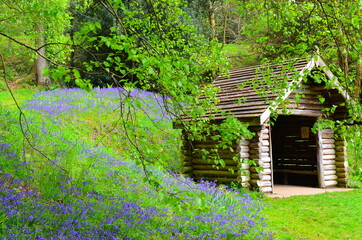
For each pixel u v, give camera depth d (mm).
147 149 4062
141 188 8969
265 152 12570
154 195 8367
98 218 6395
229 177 12969
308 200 11320
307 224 8703
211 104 5883
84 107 20188
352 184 14141
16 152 9102
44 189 7055
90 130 16688
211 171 13531
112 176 9477
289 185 15227
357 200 11266
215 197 9023
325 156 14219
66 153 9953
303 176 15859
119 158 12688
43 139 11289
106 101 22078
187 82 4238
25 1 9625
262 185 12242
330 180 14297
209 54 7238
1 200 5668
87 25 3361
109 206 6953
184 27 9391
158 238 6078
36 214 5750
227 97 13414
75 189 7480
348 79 5633
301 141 15859
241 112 12133
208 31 27938
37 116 16781
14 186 7062
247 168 12461
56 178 7707
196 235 6574
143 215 6777
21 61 33188
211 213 7508
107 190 8273
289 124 16125
